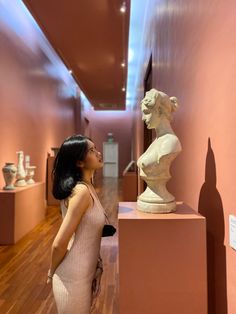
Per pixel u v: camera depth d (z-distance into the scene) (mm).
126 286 1466
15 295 2809
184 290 1456
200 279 1457
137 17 7051
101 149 17000
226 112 1379
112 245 4336
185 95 2270
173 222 1465
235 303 1286
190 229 1465
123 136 16953
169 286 1459
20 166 5406
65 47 6633
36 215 5648
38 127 7141
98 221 1545
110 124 17000
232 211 1312
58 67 9336
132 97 14836
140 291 1461
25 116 6207
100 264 1650
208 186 1659
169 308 1454
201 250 1459
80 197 1482
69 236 1451
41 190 6043
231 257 1330
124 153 16969
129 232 1467
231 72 1318
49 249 4188
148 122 1691
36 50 6984
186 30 2221
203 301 1450
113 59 7406
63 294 1455
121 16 5164
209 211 1645
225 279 1408
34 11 5031
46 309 2535
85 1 4680
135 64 10398
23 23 6117
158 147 1626
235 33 1270
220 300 1486
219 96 1474
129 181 8000
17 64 5746
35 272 3363
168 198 1624
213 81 1568
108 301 2662
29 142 6465
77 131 12773
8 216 4445
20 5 5906
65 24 5512
